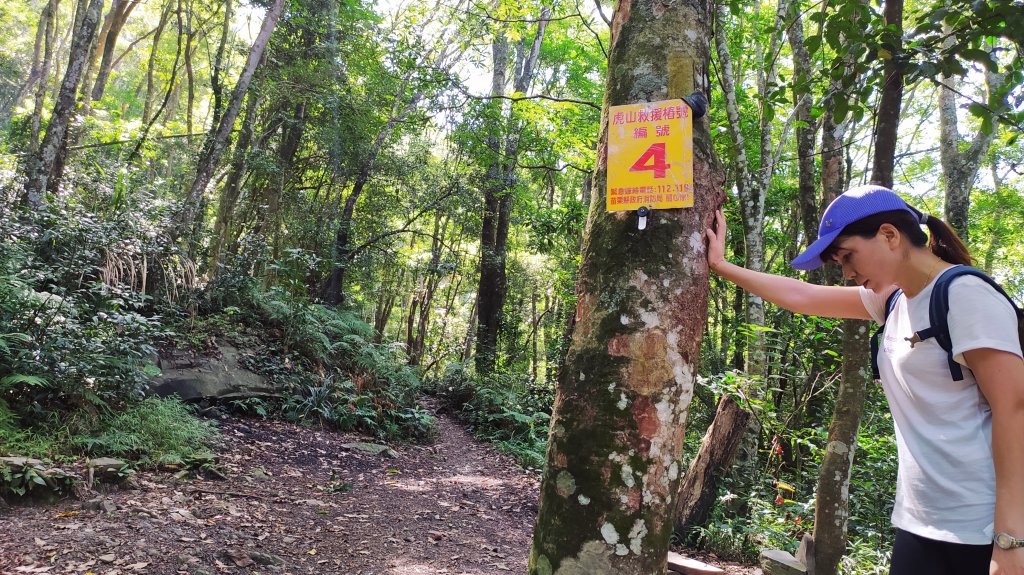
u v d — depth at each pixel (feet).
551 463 6.12
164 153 42.55
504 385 41.52
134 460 16.97
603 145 6.60
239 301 30.45
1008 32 10.84
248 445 21.72
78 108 38.40
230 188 36.45
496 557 15.70
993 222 51.06
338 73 43.39
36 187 24.99
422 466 25.68
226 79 49.39
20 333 16.19
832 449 12.60
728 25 33.19
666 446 5.86
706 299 6.35
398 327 94.79
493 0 39.96
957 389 4.93
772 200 38.60
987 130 12.25
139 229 25.21
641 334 5.89
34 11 70.23
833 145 21.08
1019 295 56.08
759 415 20.29
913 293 5.31
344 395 28.68
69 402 17.20
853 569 15.42
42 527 12.19
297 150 51.49
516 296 78.28
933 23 11.47
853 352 12.57
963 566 4.88
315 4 42.01
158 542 12.34
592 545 5.72
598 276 6.19
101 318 17.93
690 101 6.23
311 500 17.56
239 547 12.96
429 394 44.50
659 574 5.81
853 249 5.36
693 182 6.19
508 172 49.65
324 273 49.03
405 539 15.87
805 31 34.37
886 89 12.26
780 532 17.61
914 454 5.20
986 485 4.77
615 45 6.84
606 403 5.85
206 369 24.70
